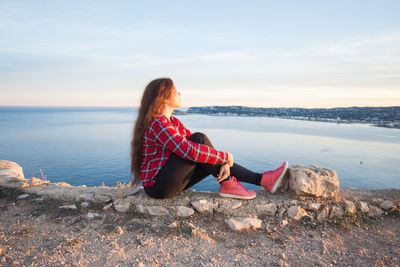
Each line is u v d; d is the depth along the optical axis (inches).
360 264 59.2
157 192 73.4
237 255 62.0
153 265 56.6
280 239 69.9
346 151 3882.9
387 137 5846.5
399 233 74.9
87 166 2479.1
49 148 3624.5
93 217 79.4
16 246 63.2
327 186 86.8
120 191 90.6
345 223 79.3
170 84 72.0
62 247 63.0
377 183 2207.2
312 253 63.9
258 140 4852.4
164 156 71.2
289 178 92.4
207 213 81.4
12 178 105.8
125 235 70.3
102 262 57.2
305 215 81.3
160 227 74.6
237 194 84.7
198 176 79.7
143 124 70.2
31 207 85.7
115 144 4173.2
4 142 4183.1
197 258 60.1
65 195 91.9
